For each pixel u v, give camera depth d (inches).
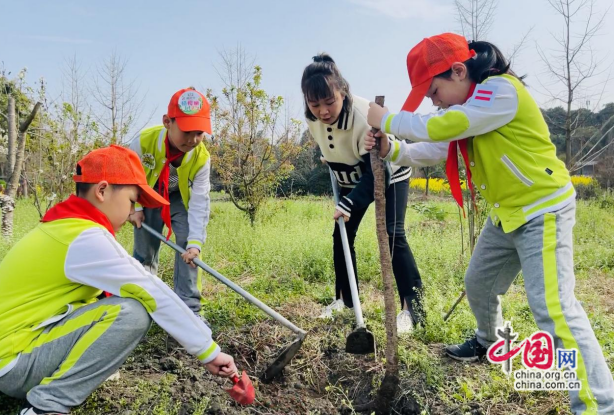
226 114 322.7
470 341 112.7
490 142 92.1
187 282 126.9
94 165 81.7
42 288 78.3
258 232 250.5
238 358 115.0
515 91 89.3
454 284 170.4
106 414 87.9
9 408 85.9
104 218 82.7
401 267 131.0
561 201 88.7
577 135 330.6
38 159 325.1
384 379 97.7
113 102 316.5
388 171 120.4
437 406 96.2
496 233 100.9
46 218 81.7
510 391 98.7
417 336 123.6
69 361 77.5
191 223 124.3
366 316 136.4
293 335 123.0
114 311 78.2
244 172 322.0
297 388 107.0
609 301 160.1
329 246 208.5
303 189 682.8
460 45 92.4
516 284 175.8
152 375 103.4
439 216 299.3
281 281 176.7
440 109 98.9
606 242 243.8
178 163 122.9
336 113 116.3
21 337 76.2
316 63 114.4
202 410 90.0
